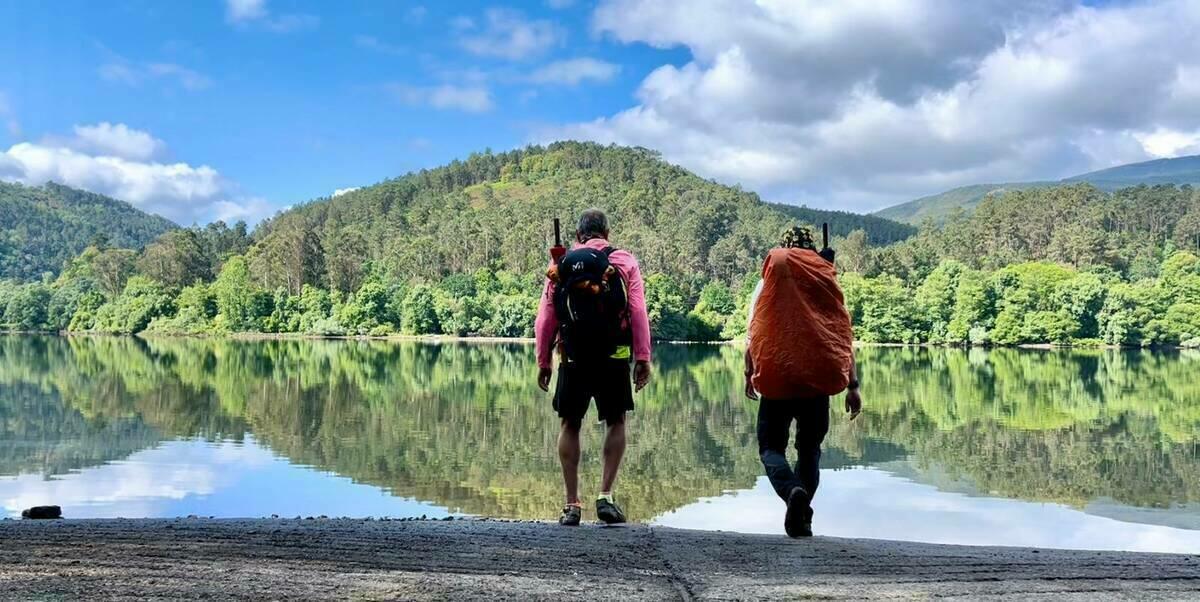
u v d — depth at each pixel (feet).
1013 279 291.79
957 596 9.11
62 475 58.90
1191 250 386.73
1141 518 48.14
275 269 407.85
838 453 74.33
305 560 10.68
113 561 10.37
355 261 418.31
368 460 70.13
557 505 54.60
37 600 8.11
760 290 15.56
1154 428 92.89
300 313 358.64
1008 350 269.23
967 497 53.83
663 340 324.80
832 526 44.62
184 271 422.82
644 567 10.81
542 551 11.91
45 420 94.53
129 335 367.25
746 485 60.39
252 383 144.77
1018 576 10.44
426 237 511.81
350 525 15.38
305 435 84.94
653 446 80.48
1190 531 44.47
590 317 15.79
